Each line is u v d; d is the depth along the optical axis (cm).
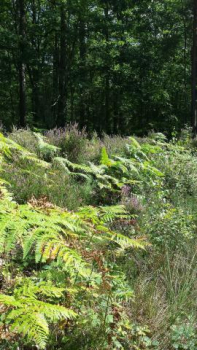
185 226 428
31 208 233
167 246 383
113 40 2238
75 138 652
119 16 2383
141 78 2312
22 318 159
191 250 402
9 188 407
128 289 281
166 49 2300
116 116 2583
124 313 260
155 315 286
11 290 237
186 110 2639
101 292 251
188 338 271
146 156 678
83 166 518
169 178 631
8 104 2722
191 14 2338
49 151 579
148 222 428
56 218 209
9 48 1775
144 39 2378
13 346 204
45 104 2205
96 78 2700
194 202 579
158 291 319
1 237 174
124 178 554
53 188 431
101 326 235
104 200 499
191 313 302
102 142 810
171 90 2598
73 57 2275
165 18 2406
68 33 1962
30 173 430
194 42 1975
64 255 182
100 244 334
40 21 2136
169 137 2330
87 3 1834
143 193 535
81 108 2722
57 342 227
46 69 2312
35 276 269
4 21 2228
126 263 341
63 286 238
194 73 1981
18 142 584
